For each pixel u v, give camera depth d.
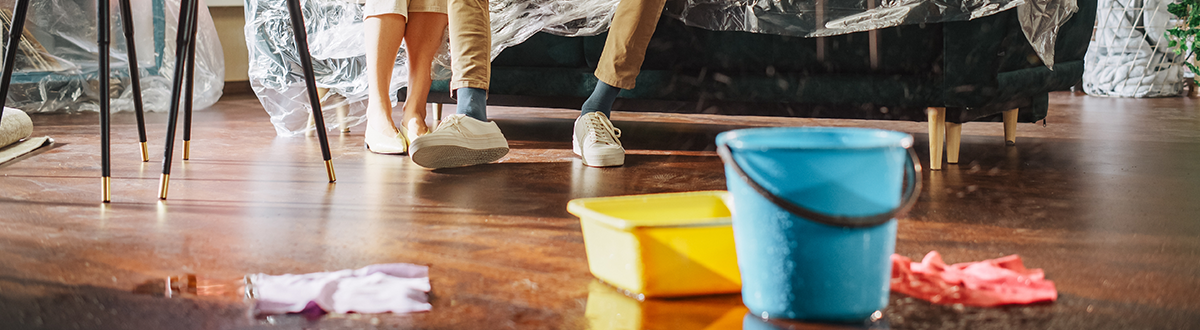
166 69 3.09
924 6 1.50
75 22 2.89
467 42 1.57
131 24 1.46
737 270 0.69
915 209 1.10
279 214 1.07
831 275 0.58
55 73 2.85
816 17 1.64
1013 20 1.46
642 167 1.56
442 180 1.38
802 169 0.57
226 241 0.91
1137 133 2.13
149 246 0.88
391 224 1.01
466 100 1.58
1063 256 0.83
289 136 2.07
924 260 0.75
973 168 1.52
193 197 1.19
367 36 1.71
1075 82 1.94
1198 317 0.62
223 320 0.62
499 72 2.01
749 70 1.77
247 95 3.87
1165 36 3.49
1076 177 1.39
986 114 1.60
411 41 1.72
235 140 1.98
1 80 1.12
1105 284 0.72
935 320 0.61
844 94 1.68
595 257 0.75
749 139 0.62
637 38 1.65
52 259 0.82
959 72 1.50
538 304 0.67
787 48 1.71
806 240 0.58
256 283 0.72
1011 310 0.64
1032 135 2.11
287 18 1.95
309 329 0.60
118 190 1.25
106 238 0.92
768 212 0.59
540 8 1.85
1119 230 0.96
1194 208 1.09
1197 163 1.55
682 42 1.80
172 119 1.17
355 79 2.00
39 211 1.08
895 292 0.68
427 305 0.66
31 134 1.98
